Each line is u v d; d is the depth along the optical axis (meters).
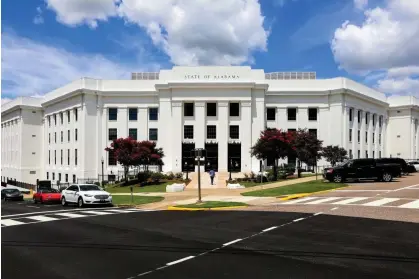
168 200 27.92
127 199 29.44
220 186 40.25
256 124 53.06
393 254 9.98
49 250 11.37
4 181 75.19
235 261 9.55
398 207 18.17
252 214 18.42
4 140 80.06
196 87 52.53
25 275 8.69
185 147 52.78
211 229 14.48
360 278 8.02
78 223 17.23
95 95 55.84
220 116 52.56
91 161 55.19
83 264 9.61
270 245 11.32
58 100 62.03
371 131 62.72
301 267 8.90
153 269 8.98
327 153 44.38
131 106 55.78
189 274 8.51
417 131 69.69
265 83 53.28
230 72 53.78
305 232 13.18
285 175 43.44
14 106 71.38
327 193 26.03
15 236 13.91
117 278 8.34
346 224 14.49
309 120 55.38
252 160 52.12
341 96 54.00
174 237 13.03
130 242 12.35
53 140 65.38
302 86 56.22
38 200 32.09
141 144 44.03
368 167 31.70
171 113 53.38
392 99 69.06
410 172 42.06
